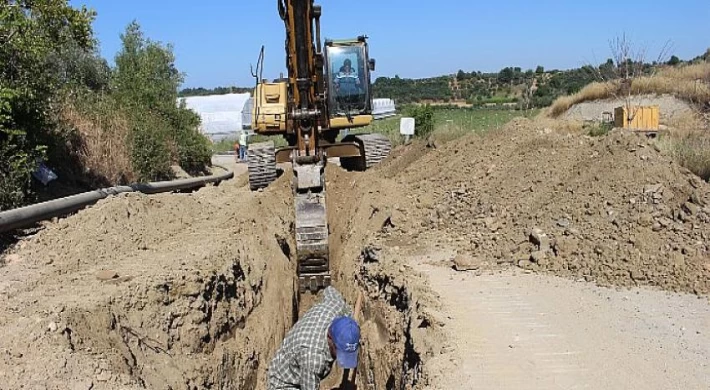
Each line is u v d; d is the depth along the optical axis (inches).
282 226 441.7
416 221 473.7
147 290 285.3
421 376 243.3
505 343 259.6
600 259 357.7
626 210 393.7
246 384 321.1
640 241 360.8
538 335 268.1
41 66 481.7
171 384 261.7
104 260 339.9
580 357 246.5
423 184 567.5
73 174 591.2
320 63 476.7
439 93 3351.4
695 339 261.4
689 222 376.2
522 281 343.6
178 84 1238.3
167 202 456.1
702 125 898.7
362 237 446.3
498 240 408.8
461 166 571.2
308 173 397.1
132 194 434.6
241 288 346.6
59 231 376.8
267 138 1547.7
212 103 2389.3
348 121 565.9
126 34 1159.6
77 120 657.6
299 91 451.5
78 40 504.7
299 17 444.5
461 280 346.6
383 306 336.5
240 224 422.9
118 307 269.9
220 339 314.7
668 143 585.6
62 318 243.6
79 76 983.0
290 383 240.5
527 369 236.7
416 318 287.1
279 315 364.5
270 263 389.4
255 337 341.7
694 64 1437.0
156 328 277.0
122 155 701.3
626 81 1280.8
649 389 220.1
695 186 414.0
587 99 1358.3
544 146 530.3
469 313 293.3
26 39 441.7
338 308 245.8
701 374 230.1
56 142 556.7
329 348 232.8
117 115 772.6
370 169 639.1
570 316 289.7
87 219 388.2
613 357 245.9
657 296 314.8
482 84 3476.9
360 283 375.2
